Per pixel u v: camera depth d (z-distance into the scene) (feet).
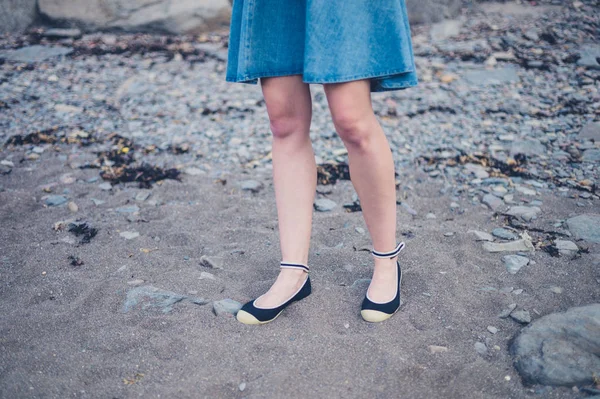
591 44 15.78
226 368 5.52
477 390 5.23
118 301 6.63
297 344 5.81
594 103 12.63
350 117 5.35
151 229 8.45
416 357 5.61
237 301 6.59
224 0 18.63
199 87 14.67
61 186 9.91
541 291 6.64
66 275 7.14
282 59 5.59
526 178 9.94
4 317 6.34
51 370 5.53
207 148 11.59
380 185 5.75
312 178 6.25
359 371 5.44
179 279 7.07
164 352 5.75
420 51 16.37
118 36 18.28
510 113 12.55
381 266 6.26
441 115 12.69
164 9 18.28
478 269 7.16
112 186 9.99
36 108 13.37
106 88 14.60
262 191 9.82
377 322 6.12
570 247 7.59
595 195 9.16
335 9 5.09
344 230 8.32
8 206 9.01
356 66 5.16
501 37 16.75
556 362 5.35
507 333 5.98
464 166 10.46
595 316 5.75
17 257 7.65
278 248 7.86
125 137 12.06
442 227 8.29
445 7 18.45
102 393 5.25
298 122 5.99
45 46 17.34
